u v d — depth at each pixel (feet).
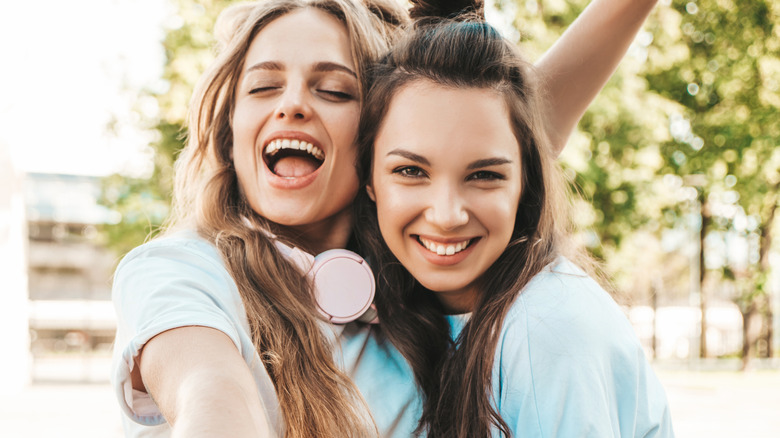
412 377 4.86
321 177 4.97
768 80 38.73
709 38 38.58
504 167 4.57
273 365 4.31
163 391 3.37
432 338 5.07
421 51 4.71
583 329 4.24
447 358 4.99
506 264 4.85
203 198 5.12
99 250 65.41
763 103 39.09
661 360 60.29
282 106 4.83
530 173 5.02
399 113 4.60
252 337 4.40
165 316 3.59
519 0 32.19
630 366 4.33
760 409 29.86
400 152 4.52
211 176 5.21
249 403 3.19
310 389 4.32
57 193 63.93
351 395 4.44
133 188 37.19
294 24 5.02
